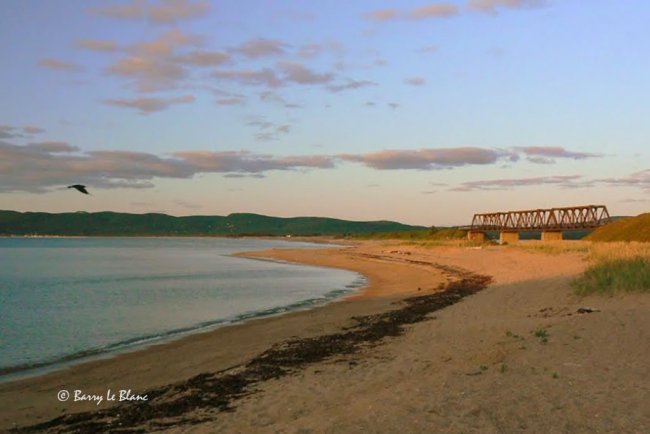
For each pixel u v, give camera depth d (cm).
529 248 5572
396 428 765
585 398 841
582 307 1738
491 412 804
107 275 4869
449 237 10962
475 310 2050
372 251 8125
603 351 1122
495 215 10081
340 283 3978
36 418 1045
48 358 1603
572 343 1204
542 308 1853
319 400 992
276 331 1922
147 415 1002
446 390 931
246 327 2056
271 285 3875
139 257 8488
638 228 5269
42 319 2339
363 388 1041
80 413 1053
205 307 2700
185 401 1073
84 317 2392
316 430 786
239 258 8025
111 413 1040
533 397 861
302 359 1395
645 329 1267
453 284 3278
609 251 3008
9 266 6188
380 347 1474
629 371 974
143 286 3831
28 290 3575
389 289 3338
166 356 1579
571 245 5403
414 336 1599
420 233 13600
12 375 1402
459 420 779
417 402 873
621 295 1822
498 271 3825
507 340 1290
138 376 1354
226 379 1229
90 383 1301
